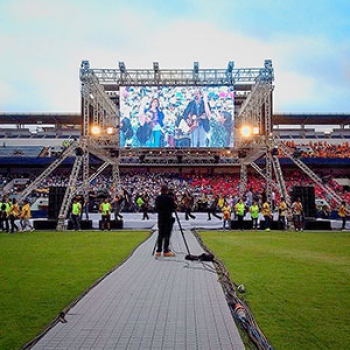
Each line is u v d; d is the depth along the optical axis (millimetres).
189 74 29906
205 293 7641
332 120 67750
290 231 23109
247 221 24453
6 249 14664
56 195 25297
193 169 60719
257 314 6480
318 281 8875
